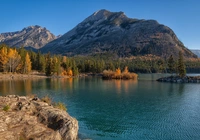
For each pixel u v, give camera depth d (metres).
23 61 136.50
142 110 40.94
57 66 144.88
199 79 109.56
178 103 48.38
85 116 35.97
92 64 184.38
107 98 54.66
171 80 113.81
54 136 19.52
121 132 27.75
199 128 29.69
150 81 115.62
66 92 65.56
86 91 69.06
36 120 21.66
